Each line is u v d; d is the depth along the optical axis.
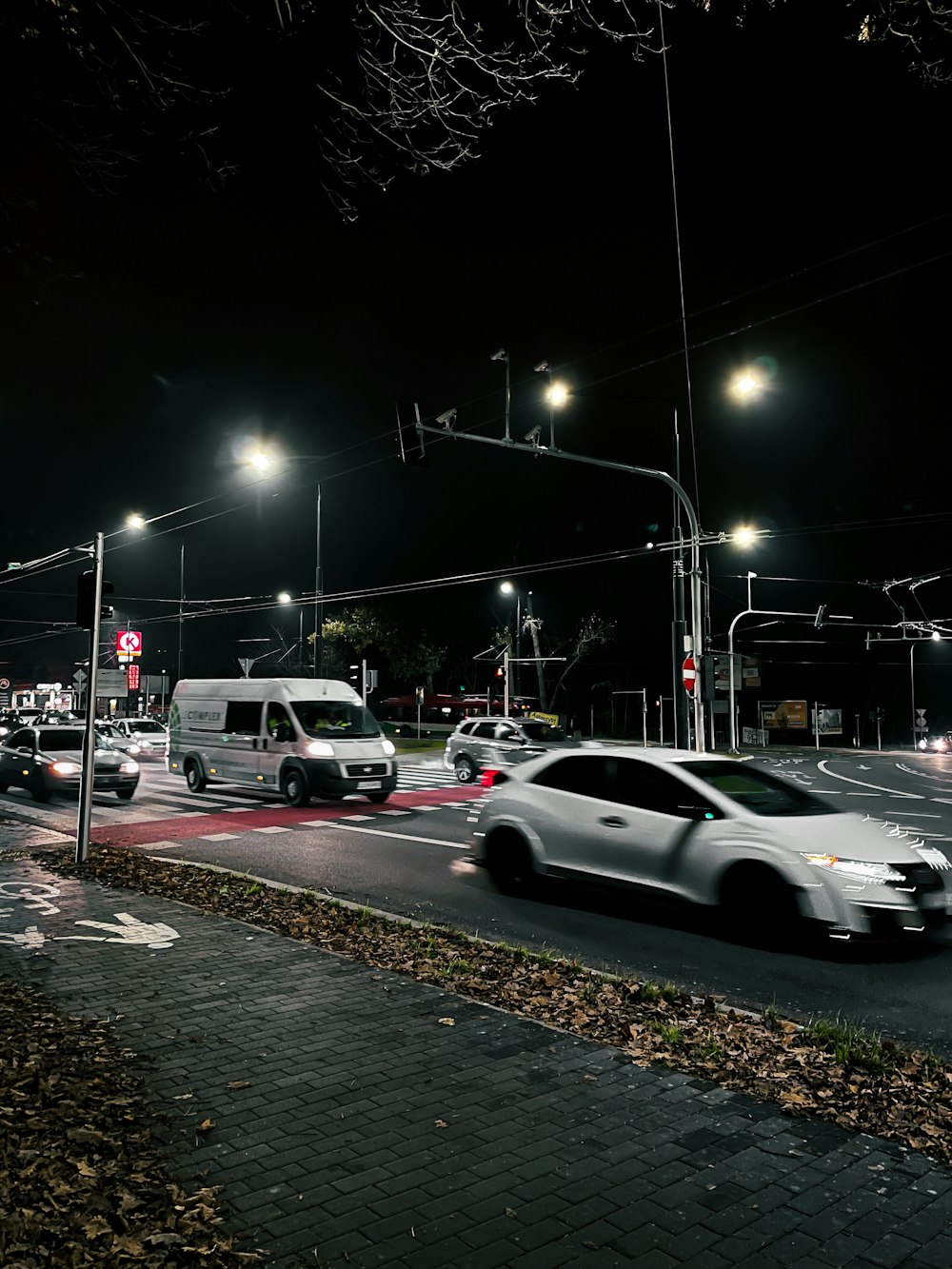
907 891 7.02
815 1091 4.42
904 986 6.62
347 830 15.20
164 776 26.81
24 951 6.93
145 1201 3.27
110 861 11.31
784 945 7.61
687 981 6.75
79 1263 2.86
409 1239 3.11
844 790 25.95
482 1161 3.65
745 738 73.50
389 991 5.97
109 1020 5.35
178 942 7.28
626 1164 3.65
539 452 16.66
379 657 60.03
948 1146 3.82
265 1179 3.49
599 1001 5.93
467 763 23.81
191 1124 3.95
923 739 69.56
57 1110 3.97
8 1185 3.26
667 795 8.49
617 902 9.39
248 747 19.69
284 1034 5.13
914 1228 3.23
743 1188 3.48
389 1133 3.89
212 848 13.33
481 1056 4.81
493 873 9.85
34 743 19.92
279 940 7.36
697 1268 2.98
